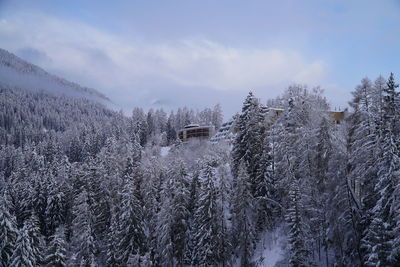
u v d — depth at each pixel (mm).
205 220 42250
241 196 42250
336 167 36750
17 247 39531
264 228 46719
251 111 52219
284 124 52250
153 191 53750
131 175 57594
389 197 29469
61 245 42594
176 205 44844
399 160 29250
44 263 43219
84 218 47938
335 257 38500
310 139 43688
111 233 46188
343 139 43062
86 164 72250
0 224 43719
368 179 35344
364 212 34219
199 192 47188
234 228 44375
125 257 44781
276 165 49281
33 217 47375
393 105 36469
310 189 41219
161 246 43438
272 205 47875
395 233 27438
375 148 33656
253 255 44219
